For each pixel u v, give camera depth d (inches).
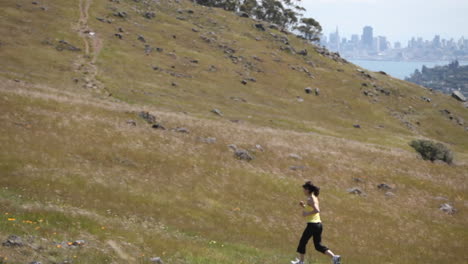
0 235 536.1
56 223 695.7
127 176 1173.7
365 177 1684.3
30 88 1991.9
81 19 4084.6
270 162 1653.5
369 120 3747.5
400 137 3361.2
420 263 951.0
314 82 4308.6
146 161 1333.7
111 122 1680.6
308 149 1957.4
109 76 2918.3
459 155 3255.4
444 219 1359.5
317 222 593.0
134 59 3469.5
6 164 1034.7
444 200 1546.5
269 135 2114.9
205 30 4977.9
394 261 930.7
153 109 2335.1
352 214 1264.8
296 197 1331.2
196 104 2839.6
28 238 553.0
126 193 1043.3
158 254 620.4
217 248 751.7
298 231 1059.9
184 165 1378.0
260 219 1096.8
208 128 1953.7
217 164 1471.5
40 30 3499.0
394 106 4303.6
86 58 3189.0
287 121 2989.7
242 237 925.2
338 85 4389.8
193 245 724.7
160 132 1723.7
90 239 625.6
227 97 3260.3
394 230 1182.9
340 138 2667.3
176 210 1019.3
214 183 1295.5
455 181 1847.9
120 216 890.7
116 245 613.6
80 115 1660.9
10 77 2272.4
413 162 2091.5
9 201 761.6
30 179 979.3
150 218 925.2
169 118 2003.0
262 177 1428.4
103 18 4269.2
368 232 1130.0
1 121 1362.0
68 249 547.8
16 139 1232.2
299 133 2508.6
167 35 4409.5
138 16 4746.6
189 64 3786.9
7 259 463.8
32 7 3998.5
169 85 3144.7
